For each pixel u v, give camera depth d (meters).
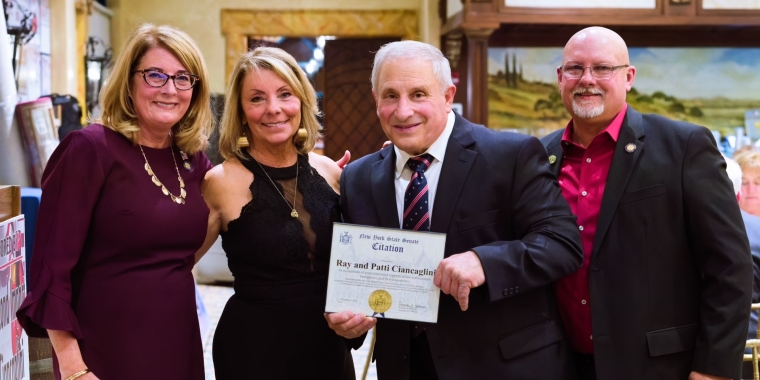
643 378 2.09
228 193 2.37
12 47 6.11
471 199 2.08
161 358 2.09
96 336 2.05
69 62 7.72
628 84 2.31
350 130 9.38
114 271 2.08
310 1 9.22
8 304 2.22
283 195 2.39
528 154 2.10
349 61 9.36
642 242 2.12
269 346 2.34
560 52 7.66
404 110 2.02
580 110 2.24
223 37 9.23
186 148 2.28
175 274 2.16
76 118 5.68
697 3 6.93
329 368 2.43
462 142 2.15
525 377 2.03
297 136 2.46
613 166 2.18
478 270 1.90
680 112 7.85
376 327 2.19
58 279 1.98
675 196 2.10
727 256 2.02
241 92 2.38
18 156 3.84
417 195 2.12
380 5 9.24
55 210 2.03
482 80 6.98
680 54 7.80
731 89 7.81
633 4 6.92
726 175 2.11
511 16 6.85
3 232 2.18
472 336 2.06
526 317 2.09
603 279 2.14
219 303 5.84
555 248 1.97
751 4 6.93
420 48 2.06
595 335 2.12
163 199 2.15
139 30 2.17
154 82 2.13
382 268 1.97
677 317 2.11
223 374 2.40
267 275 2.36
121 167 2.10
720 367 1.98
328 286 1.98
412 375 2.16
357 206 2.22
